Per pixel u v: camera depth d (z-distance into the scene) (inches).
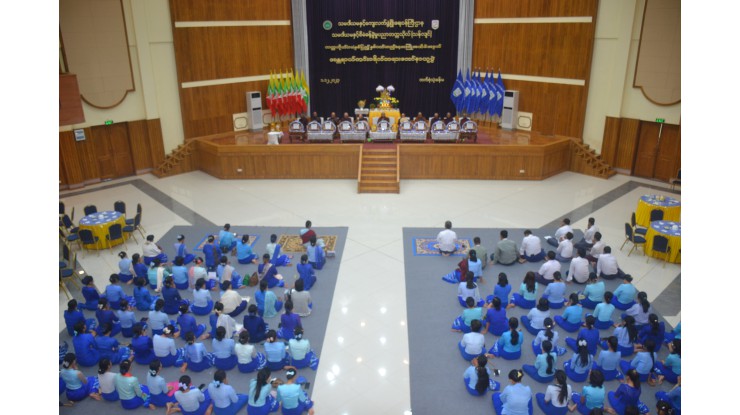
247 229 566.6
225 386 295.1
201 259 432.5
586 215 600.4
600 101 730.8
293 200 654.5
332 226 572.1
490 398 315.3
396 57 862.5
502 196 663.8
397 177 679.7
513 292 429.7
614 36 697.0
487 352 350.6
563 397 286.8
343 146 719.1
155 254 475.2
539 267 474.0
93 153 714.2
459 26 827.4
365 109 844.0
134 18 698.8
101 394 314.3
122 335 378.0
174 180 738.8
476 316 370.0
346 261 491.5
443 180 730.2
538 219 589.3
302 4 823.1
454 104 875.4
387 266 481.7
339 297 429.1
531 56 776.3
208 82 775.1
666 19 654.5
